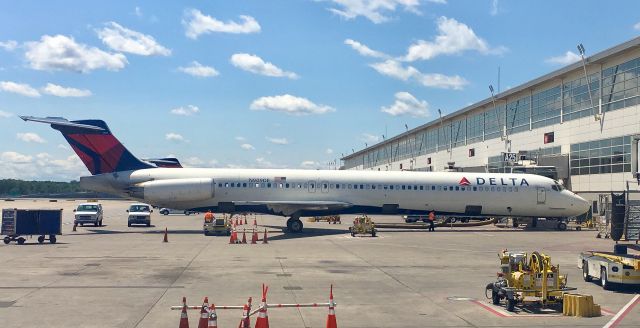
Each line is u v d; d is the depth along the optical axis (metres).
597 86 45.97
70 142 40.47
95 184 40.56
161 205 40.78
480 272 21.27
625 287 17.95
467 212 43.72
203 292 16.39
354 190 42.12
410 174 43.31
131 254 25.97
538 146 55.62
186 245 30.58
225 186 40.75
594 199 46.25
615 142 43.41
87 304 14.53
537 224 51.12
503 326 12.67
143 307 14.21
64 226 48.53
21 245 30.22
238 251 27.66
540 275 14.59
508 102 62.19
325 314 13.67
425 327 12.50
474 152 71.50
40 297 15.41
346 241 33.91
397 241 34.28
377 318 13.33
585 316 13.70
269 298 15.62
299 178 41.75
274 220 61.34
